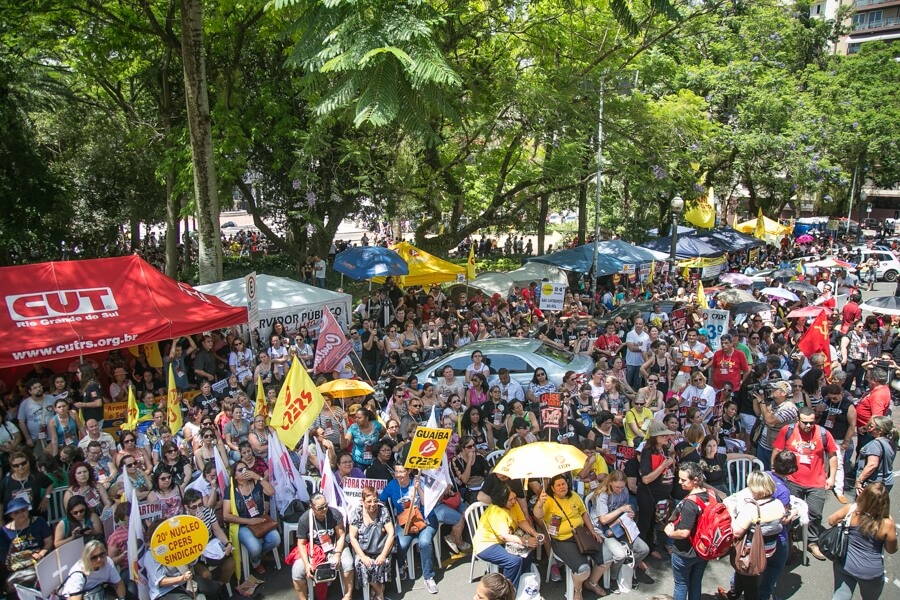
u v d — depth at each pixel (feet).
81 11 64.23
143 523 24.79
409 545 25.67
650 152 70.08
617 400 35.94
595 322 58.54
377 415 33.27
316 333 51.19
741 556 21.04
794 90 114.83
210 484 26.18
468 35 64.18
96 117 103.35
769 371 37.91
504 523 23.47
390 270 60.70
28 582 21.80
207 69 74.69
